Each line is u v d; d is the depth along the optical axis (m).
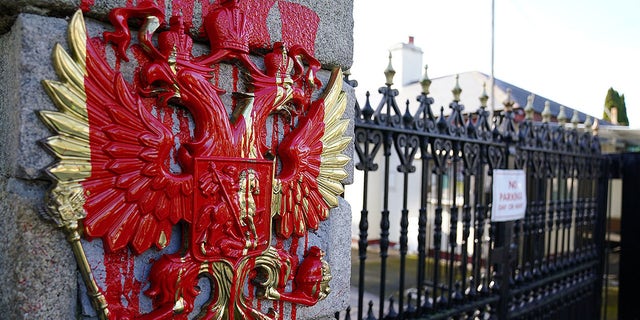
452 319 3.10
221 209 1.32
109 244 1.15
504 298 3.40
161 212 1.23
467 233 3.11
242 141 1.37
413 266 9.70
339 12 1.69
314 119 1.55
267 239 1.44
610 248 5.20
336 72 1.65
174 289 1.25
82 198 1.11
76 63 1.10
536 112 8.47
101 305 1.16
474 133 3.08
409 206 11.20
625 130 5.58
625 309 4.84
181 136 1.30
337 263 1.72
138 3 1.21
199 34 1.33
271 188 1.44
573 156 4.44
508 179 3.42
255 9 1.43
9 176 1.17
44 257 1.10
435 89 12.39
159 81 1.23
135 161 1.18
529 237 3.87
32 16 1.09
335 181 1.65
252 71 1.41
